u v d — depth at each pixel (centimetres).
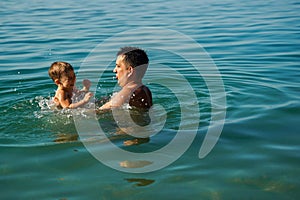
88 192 368
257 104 586
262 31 1191
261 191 369
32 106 584
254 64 841
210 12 1577
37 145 458
